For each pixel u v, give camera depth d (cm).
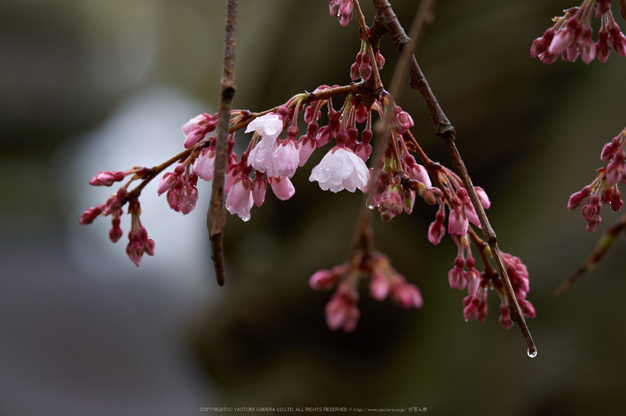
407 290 72
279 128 77
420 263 251
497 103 231
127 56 966
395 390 234
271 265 282
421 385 222
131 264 657
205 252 472
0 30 751
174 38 996
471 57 233
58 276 594
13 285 557
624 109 207
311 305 254
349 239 254
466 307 78
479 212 75
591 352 177
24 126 767
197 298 384
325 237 260
